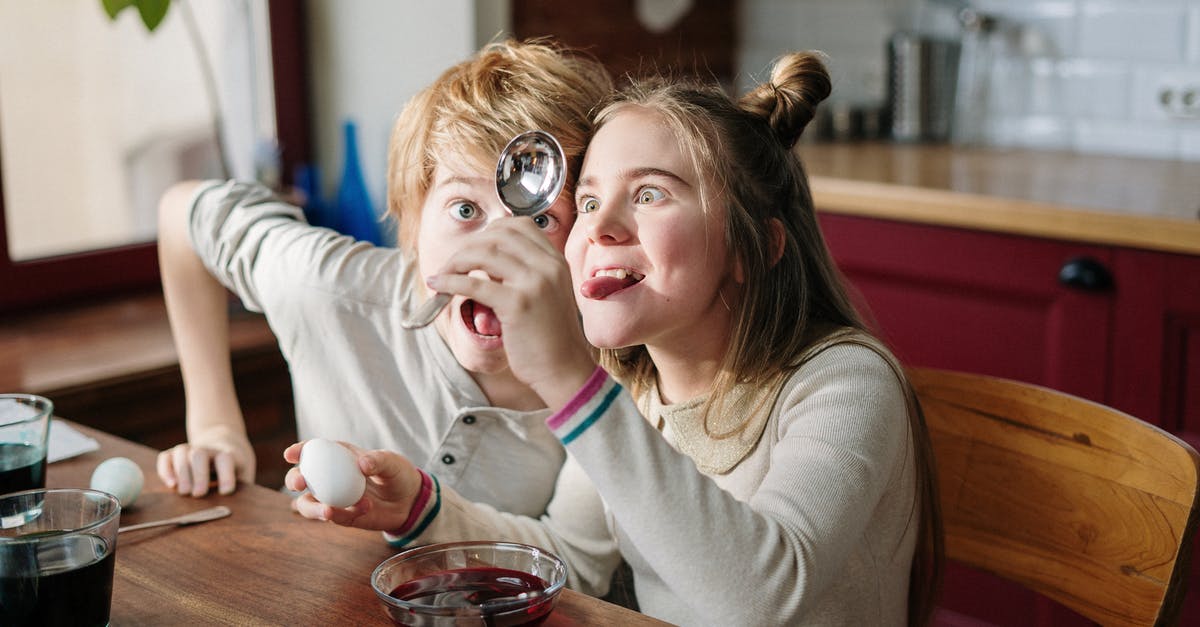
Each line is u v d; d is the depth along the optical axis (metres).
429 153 1.13
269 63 2.45
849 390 0.94
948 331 2.07
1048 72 2.62
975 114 2.72
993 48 2.69
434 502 1.00
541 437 1.24
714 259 0.96
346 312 1.29
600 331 0.95
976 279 2.01
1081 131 2.59
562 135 1.09
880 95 2.91
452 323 1.12
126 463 1.06
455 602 0.82
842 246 2.18
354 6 2.43
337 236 1.36
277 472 1.97
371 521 0.96
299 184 2.24
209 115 2.40
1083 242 1.87
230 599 0.87
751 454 1.03
